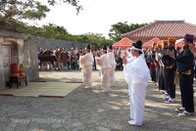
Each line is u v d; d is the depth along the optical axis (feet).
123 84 30.12
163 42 19.90
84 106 18.51
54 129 13.23
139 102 13.50
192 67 15.34
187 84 15.39
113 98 21.49
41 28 32.53
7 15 28.66
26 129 13.23
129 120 14.84
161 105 18.71
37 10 28.78
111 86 28.43
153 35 72.49
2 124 14.10
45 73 45.34
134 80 13.41
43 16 29.07
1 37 26.40
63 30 33.60
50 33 33.06
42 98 21.62
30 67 34.32
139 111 13.55
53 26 32.83
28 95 22.82
